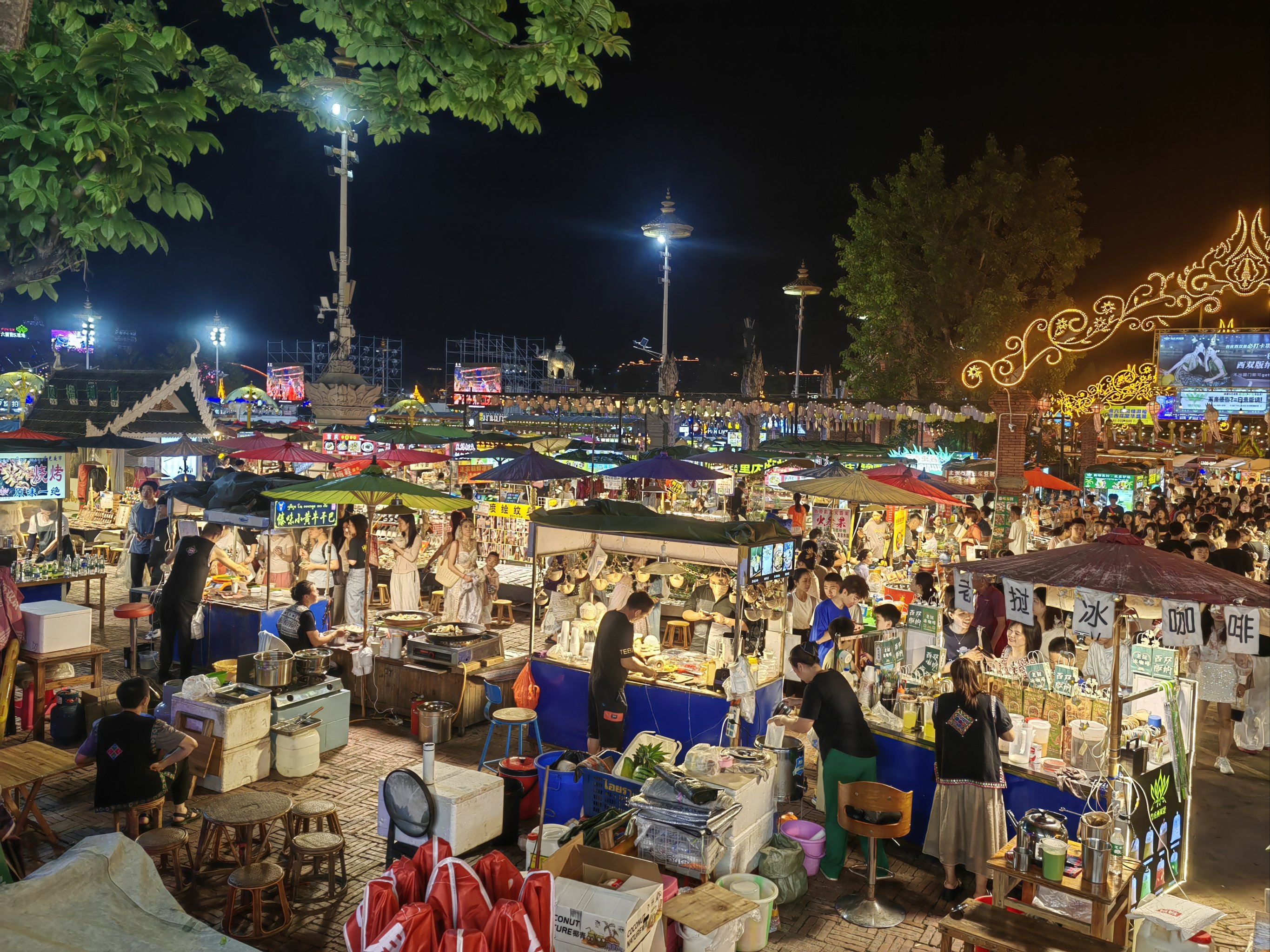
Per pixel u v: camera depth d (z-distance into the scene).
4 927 1.74
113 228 3.95
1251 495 26.36
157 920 1.96
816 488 12.80
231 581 11.07
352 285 24.72
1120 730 5.32
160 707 7.99
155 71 3.97
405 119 5.66
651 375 56.34
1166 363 37.84
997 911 4.90
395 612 10.67
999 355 28.91
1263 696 8.98
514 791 6.70
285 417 37.97
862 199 32.22
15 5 3.71
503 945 2.19
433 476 23.09
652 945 4.47
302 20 4.76
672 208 28.34
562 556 10.32
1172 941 4.87
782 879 5.94
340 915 5.57
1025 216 30.91
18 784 5.58
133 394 20.45
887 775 7.09
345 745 8.58
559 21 4.64
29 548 11.68
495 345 83.94
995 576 5.16
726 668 8.09
